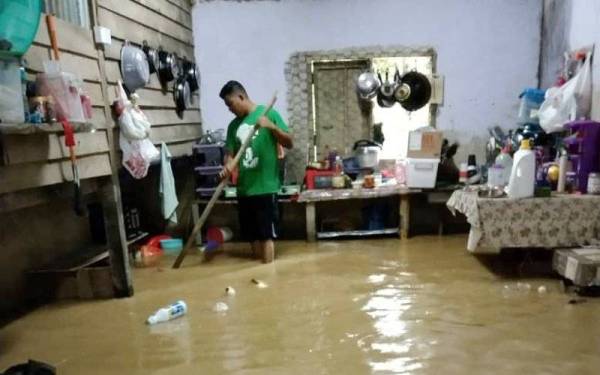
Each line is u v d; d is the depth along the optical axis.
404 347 2.33
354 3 4.60
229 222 4.77
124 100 3.21
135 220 4.20
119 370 2.20
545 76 4.49
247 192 3.77
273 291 3.18
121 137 3.22
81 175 2.72
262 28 4.70
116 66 3.25
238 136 3.84
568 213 3.08
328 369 2.15
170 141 4.08
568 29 4.02
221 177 3.78
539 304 2.80
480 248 4.00
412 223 4.85
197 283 3.39
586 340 2.34
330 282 3.32
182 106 4.33
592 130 3.22
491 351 2.26
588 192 3.23
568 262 2.92
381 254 4.01
